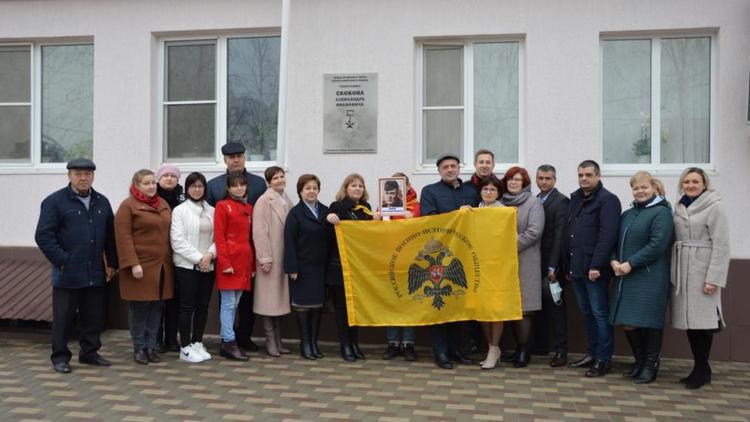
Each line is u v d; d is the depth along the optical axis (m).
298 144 8.16
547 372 6.75
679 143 7.77
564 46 7.74
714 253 6.07
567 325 7.60
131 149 8.50
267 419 5.25
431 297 6.91
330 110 8.09
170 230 6.95
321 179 8.12
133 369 6.65
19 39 8.75
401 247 6.98
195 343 7.05
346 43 8.07
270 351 7.25
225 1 8.32
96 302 6.79
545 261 6.99
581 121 7.71
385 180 7.12
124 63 8.50
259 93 8.49
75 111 8.82
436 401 5.74
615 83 7.86
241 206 7.09
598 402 5.78
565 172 7.73
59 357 6.62
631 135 7.85
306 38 8.14
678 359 7.43
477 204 7.13
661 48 7.79
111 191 8.53
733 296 7.32
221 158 8.57
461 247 6.88
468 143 8.11
